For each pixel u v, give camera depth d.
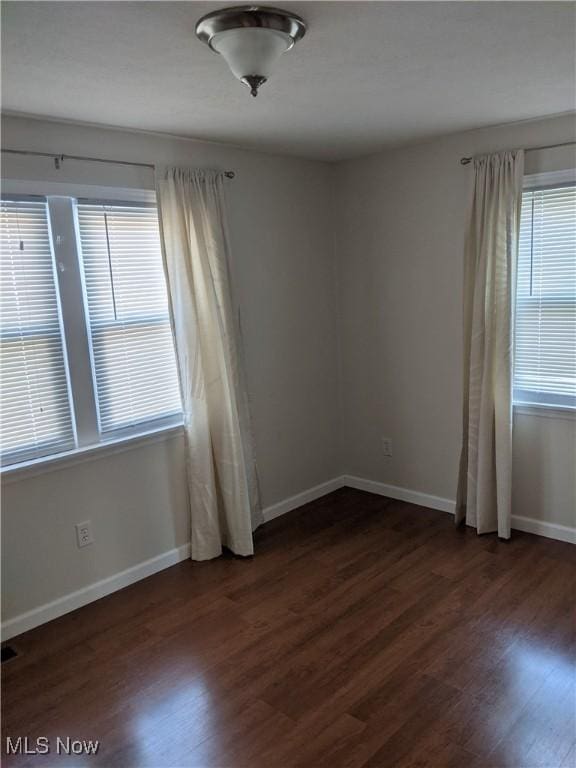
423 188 3.71
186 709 2.29
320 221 4.14
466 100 2.74
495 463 3.54
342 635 2.71
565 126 3.10
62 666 2.58
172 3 1.62
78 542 3.01
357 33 1.90
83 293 2.94
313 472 4.32
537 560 3.30
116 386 3.12
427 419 3.99
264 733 2.15
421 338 3.91
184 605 3.02
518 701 2.25
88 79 2.21
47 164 2.75
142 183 3.10
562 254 3.26
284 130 3.14
